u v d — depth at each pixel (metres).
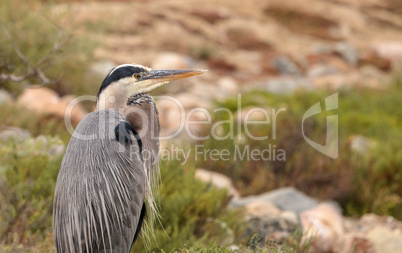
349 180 12.35
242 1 43.03
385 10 49.38
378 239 9.05
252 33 35.16
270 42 34.81
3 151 8.24
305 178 12.34
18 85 15.26
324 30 39.97
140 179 5.98
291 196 10.77
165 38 29.59
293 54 32.66
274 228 8.88
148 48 27.20
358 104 20.98
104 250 5.56
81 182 5.60
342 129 15.52
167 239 7.68
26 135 11.73
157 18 33.06
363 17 45.41
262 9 41.59
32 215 7.80
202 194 8.98
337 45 33.66
